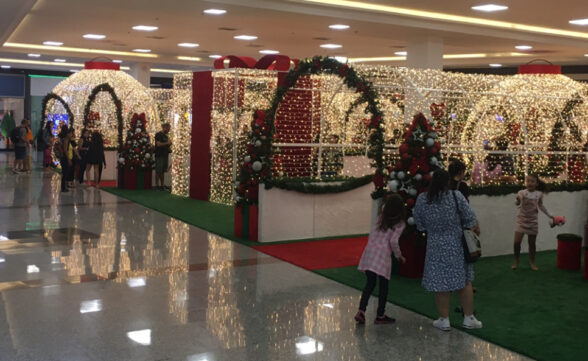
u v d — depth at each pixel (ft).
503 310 21.22
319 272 25.79
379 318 19.47
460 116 43.73
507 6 41.29
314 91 39.37
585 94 43.21
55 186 54.75
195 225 36.52
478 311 21.06
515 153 34.50
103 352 16.49
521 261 29.43
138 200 46.60
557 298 22.88
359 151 51.08
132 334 17.92
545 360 16.55
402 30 47.50
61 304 20.67
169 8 42.55
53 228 34.40
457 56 70.44
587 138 39.01
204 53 73.92
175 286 23.21
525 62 71.67
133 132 54.54
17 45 68.80
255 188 32.68
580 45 55.98
